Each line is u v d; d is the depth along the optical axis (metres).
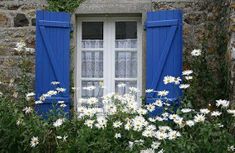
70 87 5.51
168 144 3.72
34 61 5.62
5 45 5.66
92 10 5.57
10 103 4.41
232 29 4.63
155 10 5.55
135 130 3.84
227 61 4.93
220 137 3.81
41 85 5.34
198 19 5.55
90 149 3.90
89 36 5.76
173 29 5.24
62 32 5.41
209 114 4.48
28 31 5.68
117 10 5.54
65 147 3.97
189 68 5.45
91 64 5.74
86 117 4.13
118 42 5.73
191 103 4.96
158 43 5.28
